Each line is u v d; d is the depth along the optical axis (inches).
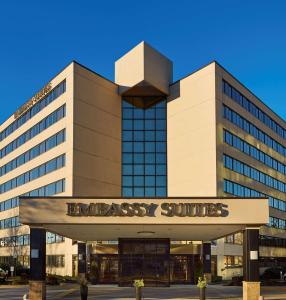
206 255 2000.5
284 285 1844.2
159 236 1669.5
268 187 3240.7
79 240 1952.5
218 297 1349.7
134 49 2679.6
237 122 2760.8
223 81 2596.0
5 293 1494.8
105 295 1402.6
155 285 1704.0
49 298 1306.6
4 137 3631.9
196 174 2519.7
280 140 3577.8
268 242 3206.2
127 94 2758.4
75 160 2437.3
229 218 1239.5
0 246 3572.8
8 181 3481.8
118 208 1245.7
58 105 2655.0
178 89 2694.4
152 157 2701.8
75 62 2508.6
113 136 2677.2
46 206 1235.2
